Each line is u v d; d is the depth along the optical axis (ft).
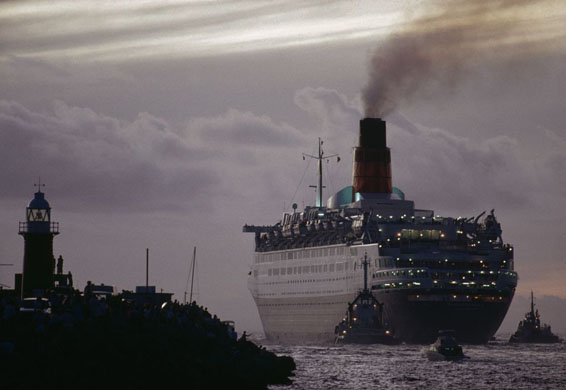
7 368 589.73
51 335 639.76
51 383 599.57
